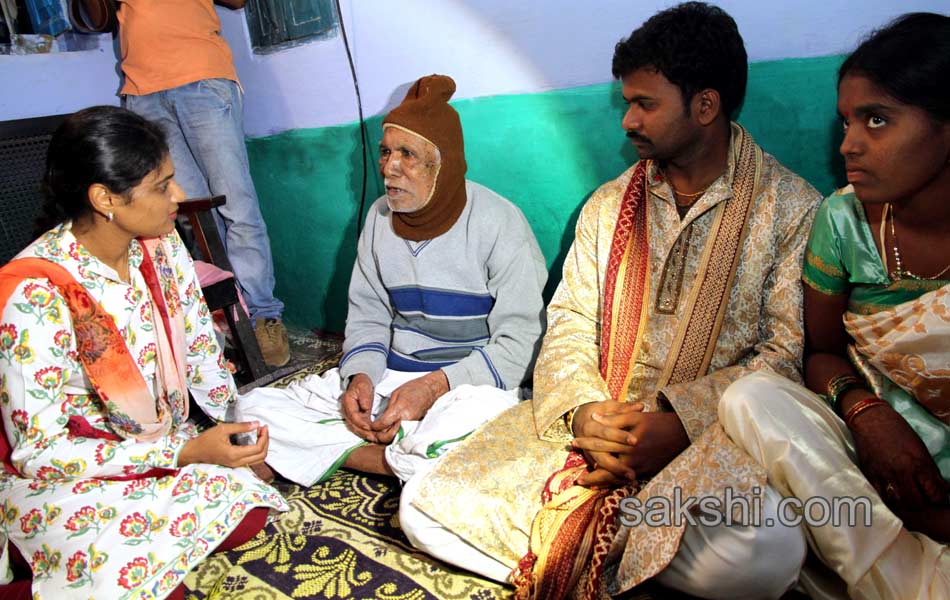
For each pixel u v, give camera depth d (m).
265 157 3.22
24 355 1.44
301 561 1.81
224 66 2.98
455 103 2.47
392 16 2.51
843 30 1.74
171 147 3.07
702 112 1.60
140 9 2.86
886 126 1.22
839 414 1.47
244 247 3.15
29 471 1.49
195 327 1.87
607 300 1.80
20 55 3.09
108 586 1.46
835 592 1.40
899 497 1.31
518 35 2.25
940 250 1.33
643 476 1.57
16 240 3.10
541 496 1.61
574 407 1.69
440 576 1.71
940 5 1.62
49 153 1.47
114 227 1.53
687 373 1.72
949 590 1.18
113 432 1.63
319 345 3.27
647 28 1.59
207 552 1.57
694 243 1.70
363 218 2.94
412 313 2.26
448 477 1.64
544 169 2.36
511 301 2.14
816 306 1.57
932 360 1.34
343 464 2.10
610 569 1.56
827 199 1.50
